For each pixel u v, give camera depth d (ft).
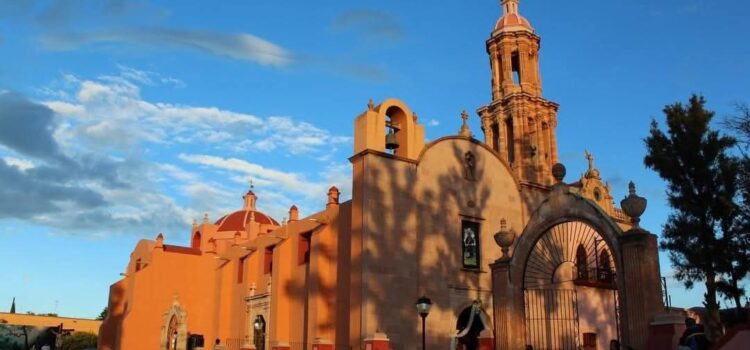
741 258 91.04
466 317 112.06
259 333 135.03
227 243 164.76
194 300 160.35
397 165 108.06
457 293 109.50
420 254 106.63
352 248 103.19
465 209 115.03
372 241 101.30
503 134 181.06
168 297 158.61
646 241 67.92
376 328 97.91
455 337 106.73
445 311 107.04
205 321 159.63
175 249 165.68
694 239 93.66
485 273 114.21
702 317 123.34
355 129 109.29
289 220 134.72
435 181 112.37
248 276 145.48
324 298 112.98
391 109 113.50
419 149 112.98
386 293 100.63
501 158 123.95
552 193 80.84
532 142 173.99
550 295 110.93
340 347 106.93
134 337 152.46
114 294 175.11
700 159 94.07
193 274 162.61
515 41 185.88
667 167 95.40
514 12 191.83
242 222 191.72
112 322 171.83
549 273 96.22
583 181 155.43
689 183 94.63
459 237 112.88
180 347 147.95
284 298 127.65
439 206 111.65
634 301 66.95
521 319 79.51
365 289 98.53
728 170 92.27
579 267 119.75
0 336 246.27
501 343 79.36
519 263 81.51
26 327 250.16
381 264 101.35
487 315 112.06
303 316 121.90
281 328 125.18
